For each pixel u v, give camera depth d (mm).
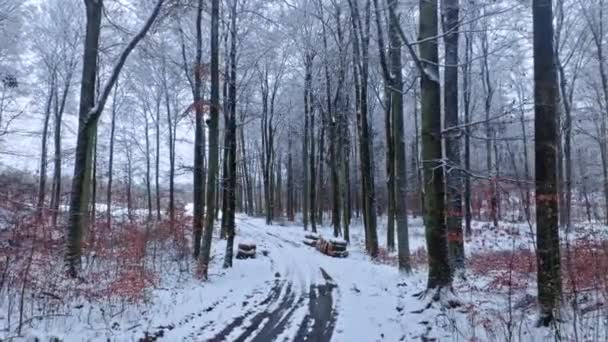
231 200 14938
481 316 6816
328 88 24312
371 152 28047
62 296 7699
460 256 10500
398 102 13359
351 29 16750
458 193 10703
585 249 8547
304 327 7648
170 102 26125
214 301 9531
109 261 10859
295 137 39406
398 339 6758
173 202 24641
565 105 20250
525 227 16188
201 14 14438
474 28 10469
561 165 18812
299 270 14508
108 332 6648
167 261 13469
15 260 7691
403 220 12930
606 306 6344
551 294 6039
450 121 11211
